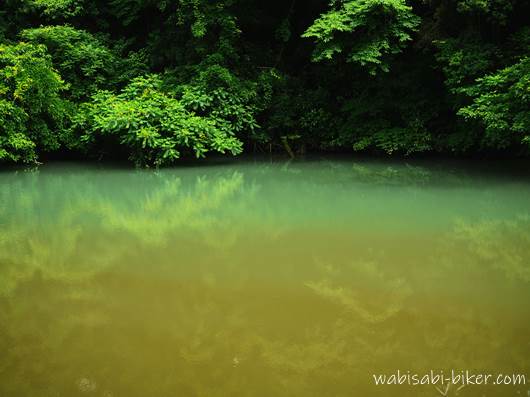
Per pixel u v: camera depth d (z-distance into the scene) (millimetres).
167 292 3840
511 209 6520
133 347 3010
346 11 11031
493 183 8336
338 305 3568
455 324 3262
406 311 3467
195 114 11891
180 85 12094
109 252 4898
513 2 9406
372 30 10945
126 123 10461
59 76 11578
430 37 10789
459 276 4125
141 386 2582
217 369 2748
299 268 4348
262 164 11344
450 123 11664
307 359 2842
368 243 5098
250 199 7523
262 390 2557
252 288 3910
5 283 4066
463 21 10211
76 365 2789
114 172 10375
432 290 3828
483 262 4461
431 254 4711
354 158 12023
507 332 3148
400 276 4133
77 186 8789
